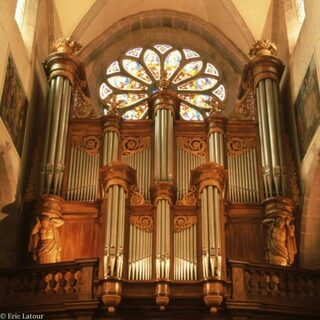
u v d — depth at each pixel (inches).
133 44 965.8
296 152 738.8
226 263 589.6
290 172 726.5
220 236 589.6
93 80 936.9
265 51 813.2
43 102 827.4
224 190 658.2
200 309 578.2
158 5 949.2
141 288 571.8
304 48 714.2
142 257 589.9
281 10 836.6
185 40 967.6
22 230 706.2
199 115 912.9
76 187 721.0
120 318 577.3
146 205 622.5
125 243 595.8
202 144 757.3
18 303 598.9
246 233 692.1
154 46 969.5
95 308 572.4
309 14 694.5
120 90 938.1
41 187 704.4
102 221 609.9
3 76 621.0
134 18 955.3
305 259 700.0
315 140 658.8
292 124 766.5
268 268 607.2
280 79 811.4
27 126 742.5
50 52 848.3
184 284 573.3
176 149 749.9
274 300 590.6
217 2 900.6
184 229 608.4
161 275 572.1
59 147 733.9
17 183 687.7
